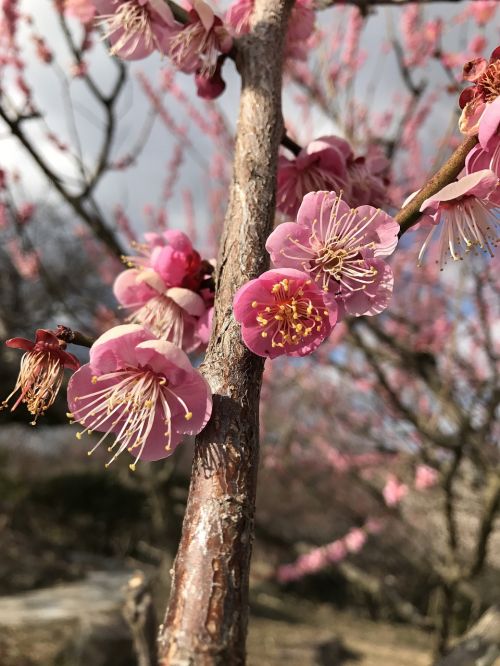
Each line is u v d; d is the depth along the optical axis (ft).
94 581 28.91
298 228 3.23
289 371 20.16
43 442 51.39
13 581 27.50
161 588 22.84
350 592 37.96
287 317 2.98
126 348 3.11
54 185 8.79
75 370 3.31
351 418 17.87
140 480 25.89
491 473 11.85
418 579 24.95
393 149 11.68
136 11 4.28
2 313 15.58
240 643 2.04
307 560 25.62
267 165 3.27
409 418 12.19
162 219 18.51
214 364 2.71
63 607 23.11
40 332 3.22
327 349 15.96
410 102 11.75
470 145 2.91
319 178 4.11
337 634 30.09
